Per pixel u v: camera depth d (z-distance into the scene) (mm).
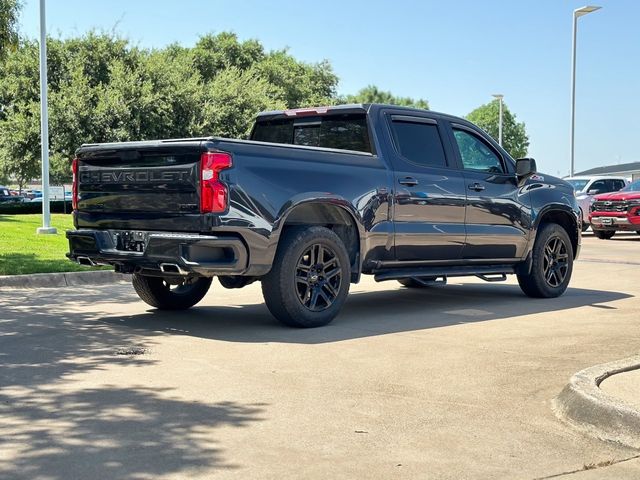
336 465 3793
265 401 4852
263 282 7223
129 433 4188
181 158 6898
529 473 3754
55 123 36031
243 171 6867
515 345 6707
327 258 7543
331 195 7438
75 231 7703
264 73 58531
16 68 38500
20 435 4129
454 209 8656
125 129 36656
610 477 3729
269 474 3652
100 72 39969
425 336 7098
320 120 8625
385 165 8062
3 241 15398
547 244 9789
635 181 24312
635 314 8516
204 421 4422
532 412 4746
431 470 3758
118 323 7621
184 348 6398
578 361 6094
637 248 19172
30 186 88938
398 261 8227
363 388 5211
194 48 59594
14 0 16109
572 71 32250
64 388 5078
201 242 6688
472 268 9125
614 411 4336
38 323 7562
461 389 5238
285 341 6758
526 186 9547
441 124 8812
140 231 7172
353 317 8180
